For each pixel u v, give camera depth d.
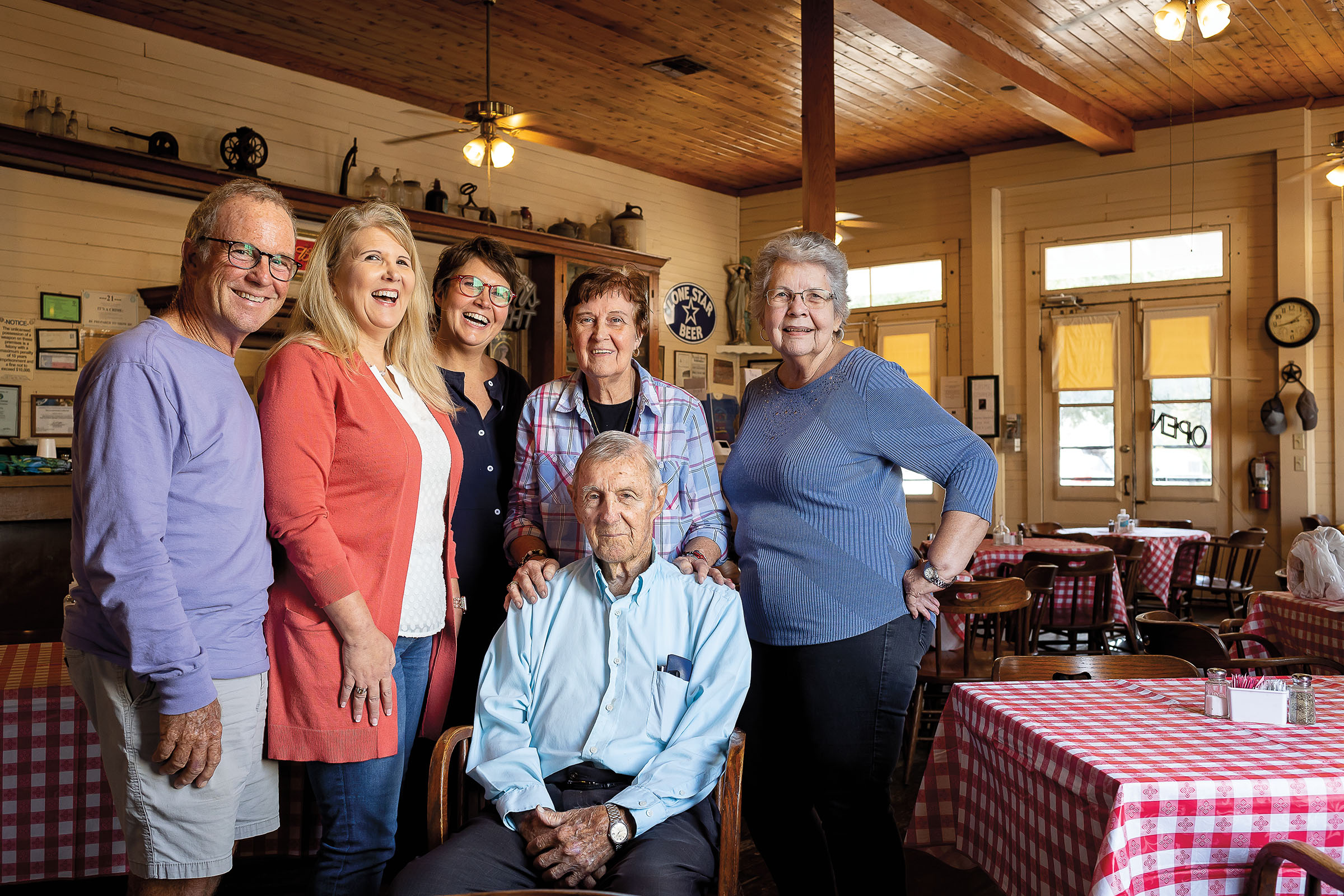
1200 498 8.15
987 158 8.95
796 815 2.24
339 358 1.88
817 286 2.17
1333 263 7.56
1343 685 2.33
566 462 2.36
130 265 5.95
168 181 5.85
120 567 1.52
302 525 1.76
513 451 2.63
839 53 6.80
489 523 2.52
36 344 5.62
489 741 1.91
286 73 6.76
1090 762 1.70
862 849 2.13
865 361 2.19
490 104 5.61
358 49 6.64
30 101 5.59
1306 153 7.64
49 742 2.38
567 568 2.04
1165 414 8.30
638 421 2.35
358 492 1.85
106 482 1.53
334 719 1.78
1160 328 8.28
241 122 6.53
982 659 4.12
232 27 6.25
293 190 6.32
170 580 1.56
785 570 2.17
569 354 8.18
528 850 1.74
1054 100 7.24
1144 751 1.78
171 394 1.60
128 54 6.00
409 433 1.93
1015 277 8.93
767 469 2.21
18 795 2.36
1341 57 6.83
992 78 6.71
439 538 2.04
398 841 2.24
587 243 8.09
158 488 1.56
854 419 2.14
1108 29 6.40
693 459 2.43
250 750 1.73
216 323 1.73
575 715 1.91
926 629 2.17
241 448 1.71
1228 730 1.93
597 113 8.01
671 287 9.73
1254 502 7.86
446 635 2.11
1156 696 2.22
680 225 9.87
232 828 1.70
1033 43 6.62
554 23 6.23
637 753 1.87
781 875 2.27
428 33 6.38
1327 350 7.61
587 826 1.72
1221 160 8.02
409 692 1.97
